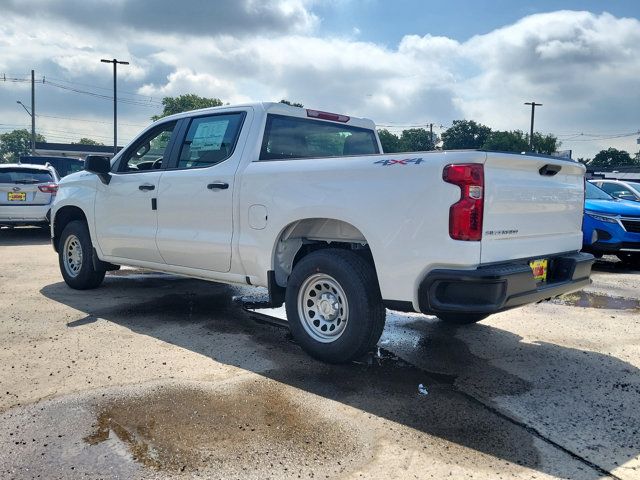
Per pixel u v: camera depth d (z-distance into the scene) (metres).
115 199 5.99
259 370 4.16
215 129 5.21
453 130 74.88
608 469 2.88
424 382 4.02
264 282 4.68
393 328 5.47
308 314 4.44
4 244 11.56
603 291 7.62
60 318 5.45
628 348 4.94
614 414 3.54
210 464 2.84
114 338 4.83
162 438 3.09
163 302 6.21
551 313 6.24
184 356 4.41
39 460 2.85
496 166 3.72
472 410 3.56
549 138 65.38
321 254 4.29
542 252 4.29
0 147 114.12
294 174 4.37
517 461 2.94
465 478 2.77
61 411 3.39
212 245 4.98
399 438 3.16
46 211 12.04
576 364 4.49
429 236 3.66
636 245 9.36
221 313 5.77
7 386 3.75
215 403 3.55
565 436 3.23
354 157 4.09
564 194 4.54
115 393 3.66
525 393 3.86
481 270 3.58
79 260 6.76
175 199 5.32
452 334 5.30
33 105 45.62
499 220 3.76
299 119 5.25
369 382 3.99
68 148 51.31
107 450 2.95
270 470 2.80
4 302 6.09
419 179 3.69
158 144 5.78
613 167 63.66
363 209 3.95
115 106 37.31
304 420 3.35
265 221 4.55
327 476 2.76
